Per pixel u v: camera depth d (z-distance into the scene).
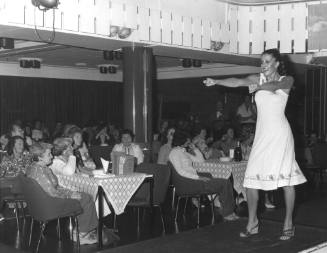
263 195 6.75
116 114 14.08
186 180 5.48
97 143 9.55
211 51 7.61
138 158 6.21
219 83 3.44
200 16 7.41
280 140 3.40
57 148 5.09
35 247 4.55
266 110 3.41
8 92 11.72
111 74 13.88
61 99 12.77
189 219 5.79
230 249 3.26
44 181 4.39
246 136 7.60
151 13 6.77
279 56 3.45
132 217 5.91
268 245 3.33
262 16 7.90
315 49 7.59
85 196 4.61
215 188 5.61
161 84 13.77
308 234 3.62
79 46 7.16
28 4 5.48
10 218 5.75
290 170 3.41
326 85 10.75
